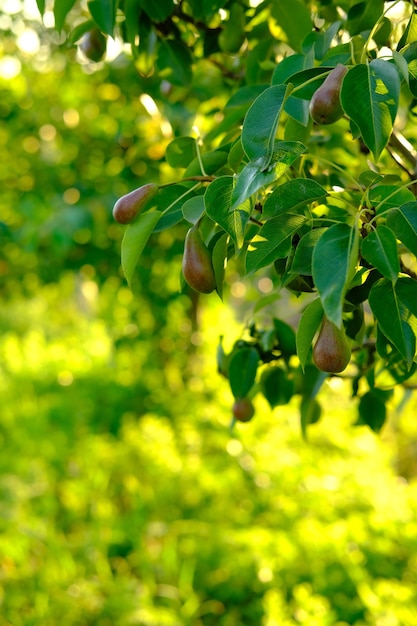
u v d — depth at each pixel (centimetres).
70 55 392
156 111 261
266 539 302
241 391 168
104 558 311
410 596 278
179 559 320
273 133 99
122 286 437
